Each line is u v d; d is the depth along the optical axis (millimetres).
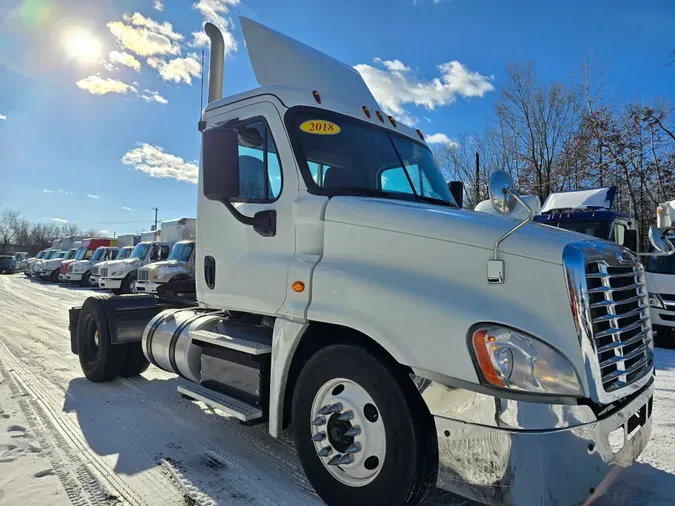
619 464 2312
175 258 15609
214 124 3711
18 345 7883
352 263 2785
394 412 2406
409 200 3480
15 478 3133
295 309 2928
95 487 3029
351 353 2621
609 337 2307
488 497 2129
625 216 10758
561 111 26125
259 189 3383
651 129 19531
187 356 4129
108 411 4512
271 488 3037
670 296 8430
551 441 2035
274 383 3033
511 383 2102
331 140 3332
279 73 3580
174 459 3455
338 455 2684
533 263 2236
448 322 2266
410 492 2342
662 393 5207
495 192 2422
